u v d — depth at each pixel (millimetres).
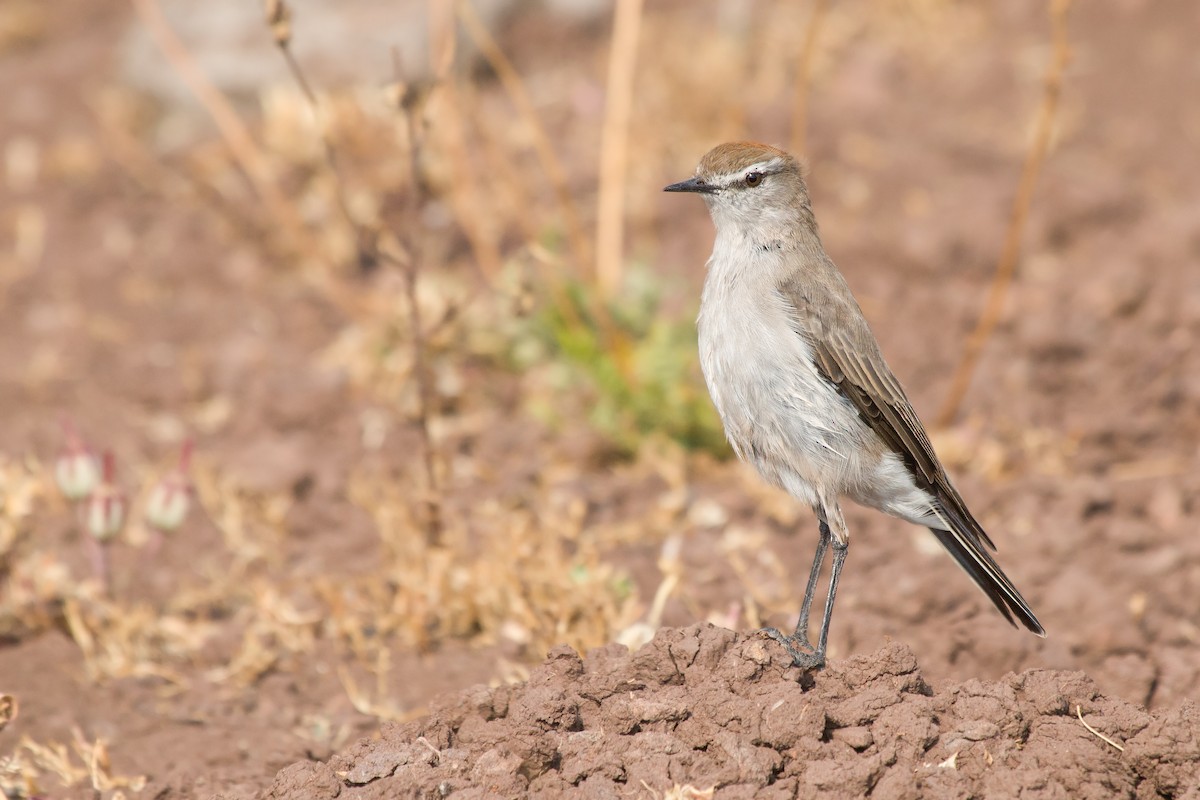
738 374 9070
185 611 11039
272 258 16969
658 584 11008
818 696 7820
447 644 10461
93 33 23141
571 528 11430
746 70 19562
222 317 15945
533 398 13898
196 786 8445
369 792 7191
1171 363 14180
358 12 18938
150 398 14492
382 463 13125
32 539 11633
